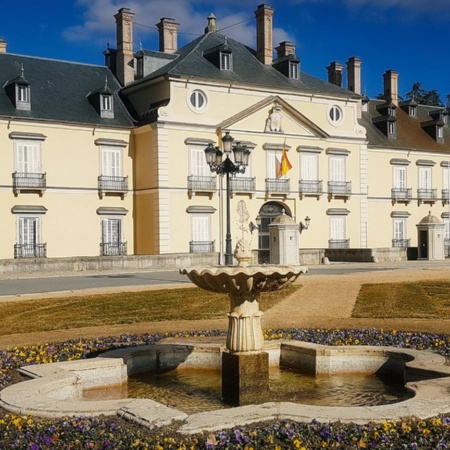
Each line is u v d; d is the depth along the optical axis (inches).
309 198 2079.2
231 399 420.8
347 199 2162.9
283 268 409.1
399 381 463.2
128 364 487.8
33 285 1174.3
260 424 317.1
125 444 294.0
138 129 1879.9
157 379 481.4
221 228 1705.2
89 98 1909.4
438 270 1402.6
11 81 1744.6
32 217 1740.9
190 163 1859.0
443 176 2517.2
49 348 542.0
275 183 1985.7
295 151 2044.8
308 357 488.4
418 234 1964.8
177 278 1300.4
